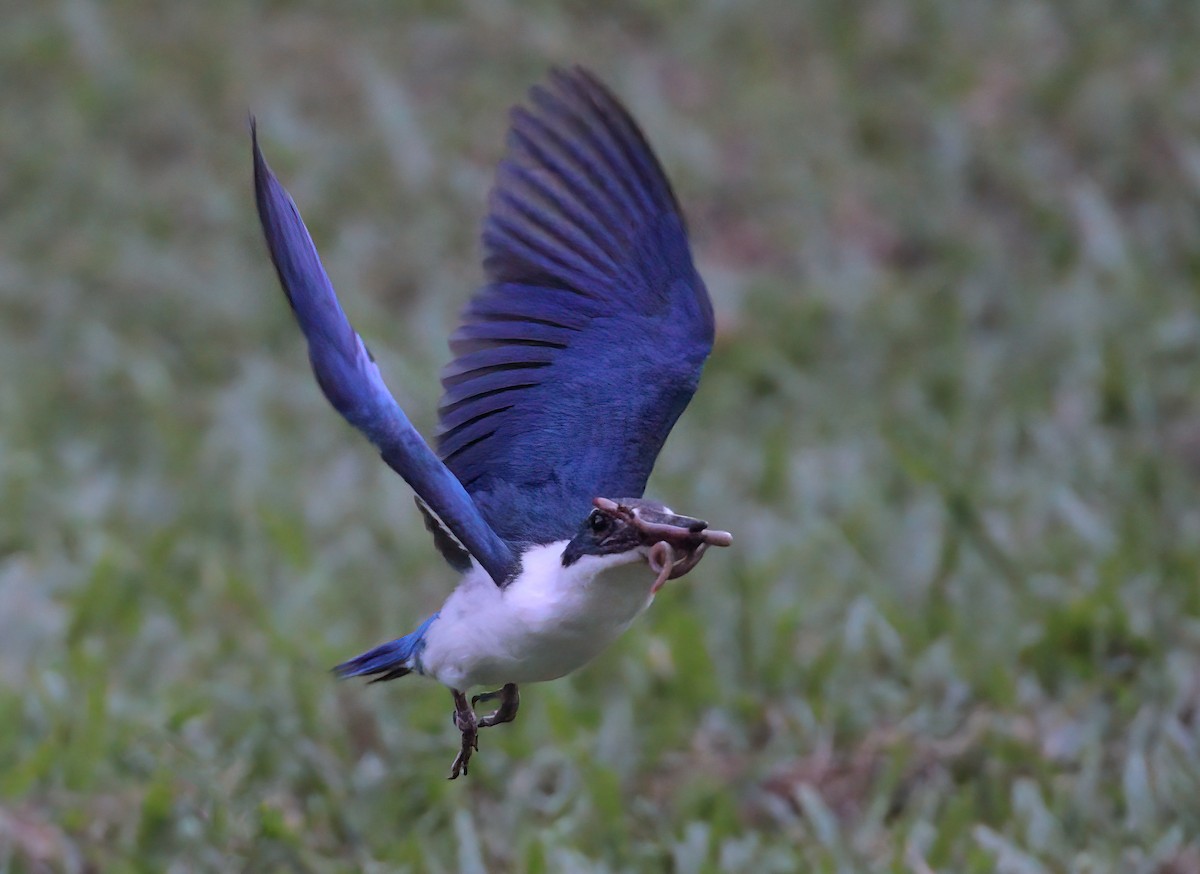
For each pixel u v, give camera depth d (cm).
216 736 1041
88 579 1203
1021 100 1770
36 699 1067
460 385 757
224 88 1812
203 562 1239
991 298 1539
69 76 1845
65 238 1642
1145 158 1678
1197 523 1223
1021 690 1050
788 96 1803
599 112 755
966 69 1808
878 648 1102
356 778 1000
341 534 1285
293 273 677
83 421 1445
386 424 679
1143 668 1048
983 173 1688
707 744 1041
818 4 1953
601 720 1066
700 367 770
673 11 1942
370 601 1203
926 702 1050
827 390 1446
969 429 1366
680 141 1706
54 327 1534
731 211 1672
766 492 1317
